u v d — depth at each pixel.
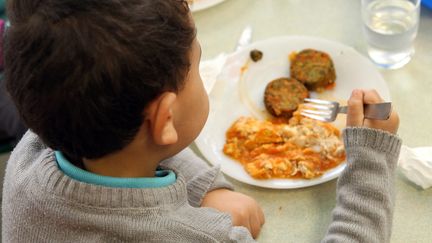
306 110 0.88
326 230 0.75
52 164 0.58
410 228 0.74
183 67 0.53
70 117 0.50
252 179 0.81
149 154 0.59
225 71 0.97
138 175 0.61
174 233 0.56
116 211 0.55
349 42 1.01
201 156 0.89
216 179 0.80
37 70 0.48
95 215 0.55
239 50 0.99
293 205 0.79
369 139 0.73
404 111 0.88
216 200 0.78
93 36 0.46
